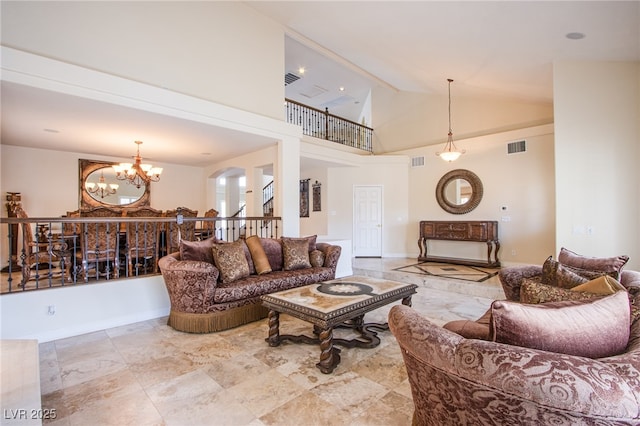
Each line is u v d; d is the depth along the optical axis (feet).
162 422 6.14
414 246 25.14
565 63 13.53
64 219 10.54
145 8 12.94
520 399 3.15
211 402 6.77
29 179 18.35
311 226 27.58
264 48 17.01
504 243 20.86
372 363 8.53
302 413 6.37
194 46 14.30
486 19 11.32
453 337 3.94
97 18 11.76
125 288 11.78
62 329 10.42
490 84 18.58
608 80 12.78
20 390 4.92
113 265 15.17
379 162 25.72
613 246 12.63
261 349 9.46
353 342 9.44
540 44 12.35
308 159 22.70
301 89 30.01
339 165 25.27
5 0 10.06
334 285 10.75
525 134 20.08
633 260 12.36
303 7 15.03
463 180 22.75
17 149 18.06
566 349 3.57
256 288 11.96
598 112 12.91
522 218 20.18
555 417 3.02
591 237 12.95
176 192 24.07
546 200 19.30
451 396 3.90
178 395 7.04
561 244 13.38
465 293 15.71
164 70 13.35
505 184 20.88
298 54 22.84
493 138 21.39
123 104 11.81
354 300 9.02
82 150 19.31
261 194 20.49
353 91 30.60
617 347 3.73
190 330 10.75
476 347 3.57
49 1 10.79
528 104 20.47
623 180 12.51
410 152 25.48
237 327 11.37
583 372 3.00
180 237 13.80
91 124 14.05
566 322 3.66
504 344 3.62
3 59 9.62
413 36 14.34
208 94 14.67
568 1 9.34
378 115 28.35
